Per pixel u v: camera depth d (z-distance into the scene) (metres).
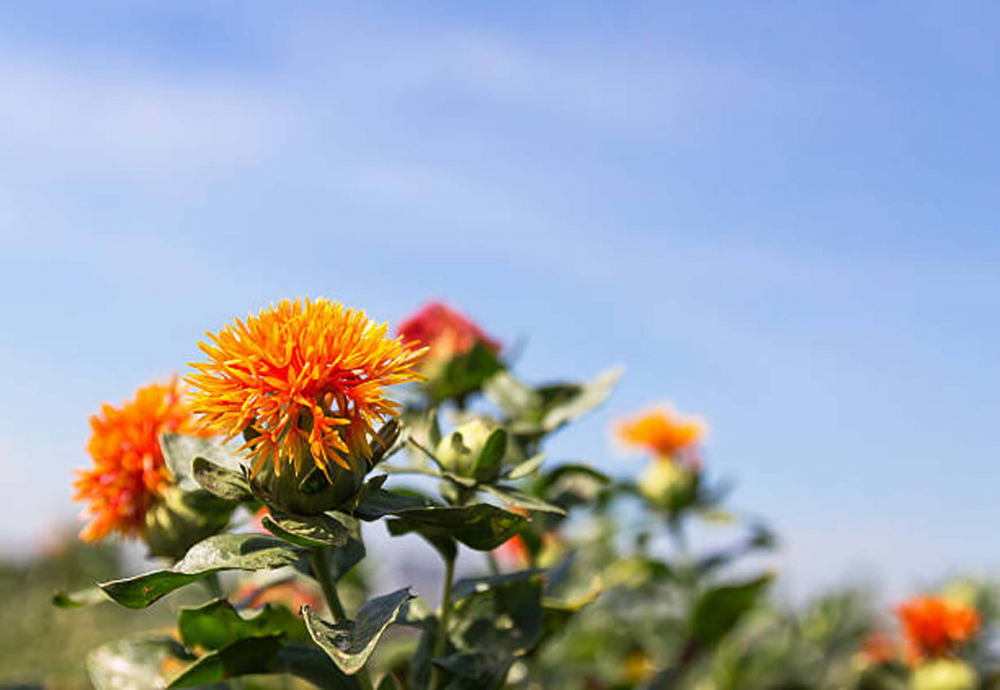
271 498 0.26
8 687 0.40
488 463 0.30
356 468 0.26
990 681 0.60
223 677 0.29
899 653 0.65
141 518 0.31
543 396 0.42
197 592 0.45
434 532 0.30
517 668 0.37
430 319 0.47
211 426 0.26
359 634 0.25
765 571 0.48
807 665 0.69
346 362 0.26
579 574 0.52
